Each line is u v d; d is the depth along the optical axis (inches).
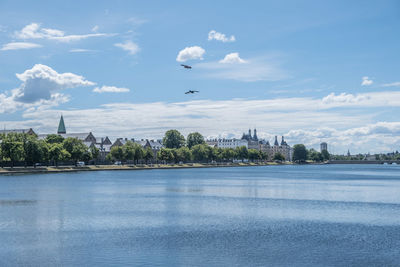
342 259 1717.5
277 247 1904.5
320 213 2925.7
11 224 2458.2
